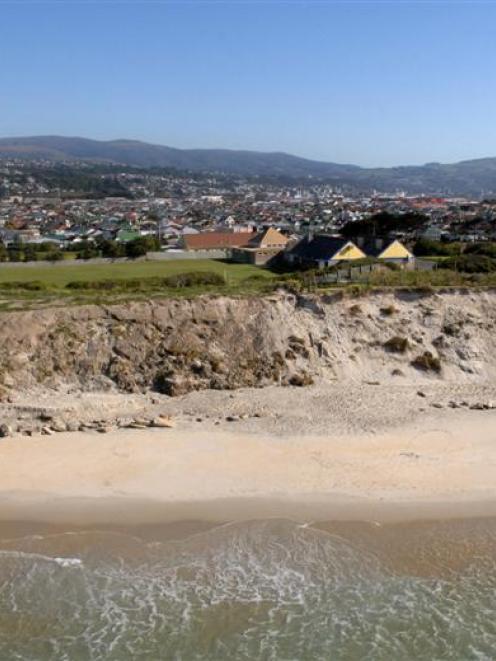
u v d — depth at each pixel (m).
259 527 28.45
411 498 30.75
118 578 25.31
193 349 46.16
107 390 43.00
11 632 22.67
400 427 38.50
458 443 36.44
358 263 70.44
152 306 48.66
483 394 44.62
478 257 77.25
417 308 52.81
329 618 23.45
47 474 32.34
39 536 27.66
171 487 31.38
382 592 24.75
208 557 26.52
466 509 29.95
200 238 128.25
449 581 25.39
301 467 33.44
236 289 54.41
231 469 33.16
